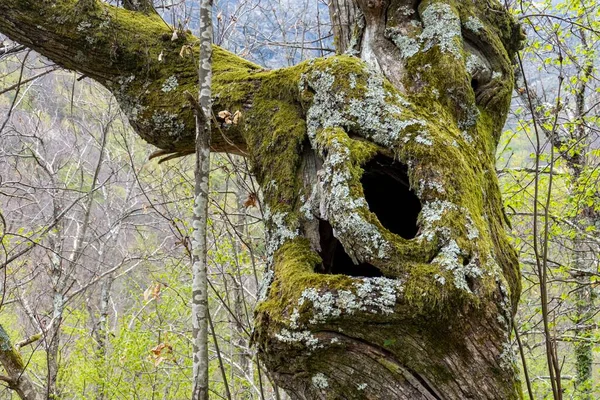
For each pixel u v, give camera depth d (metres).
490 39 3.33
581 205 7.25
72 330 8.62
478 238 2.30
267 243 2.77
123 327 8.50
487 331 2.13
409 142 2.54
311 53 8.74
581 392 7.79
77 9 3.74
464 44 3.32
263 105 3.16
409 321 2.11
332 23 4.20
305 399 2.31
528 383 2.22
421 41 3.21
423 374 2.12
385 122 2.64
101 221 12.53
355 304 2.12
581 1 6.73
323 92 2.86
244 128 3.20
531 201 8.12
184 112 3.45
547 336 2.38
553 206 7.58
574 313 8.38
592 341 6.77
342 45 4.04
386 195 2.86
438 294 2.09
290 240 2.64
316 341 2.15
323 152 2.64
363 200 2.37
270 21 8.35
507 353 2.14
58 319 6.68
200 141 2.54
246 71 3.45
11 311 10.27
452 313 2.10
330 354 2.17
